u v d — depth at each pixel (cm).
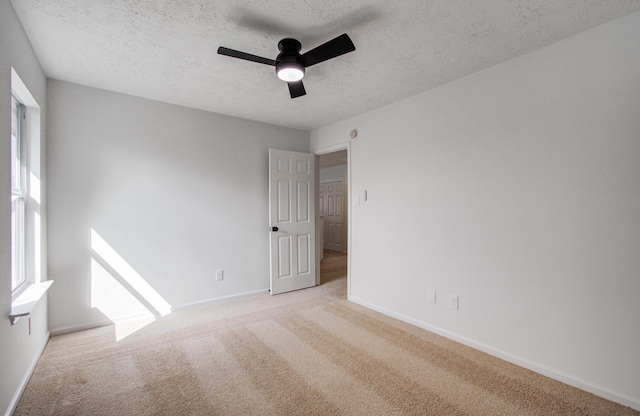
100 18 178
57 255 265
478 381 199
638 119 170
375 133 336
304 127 419
